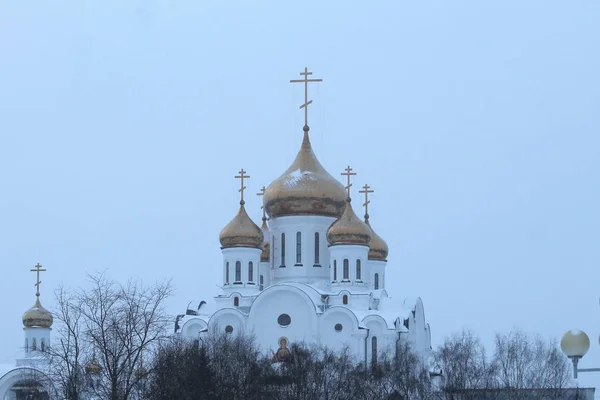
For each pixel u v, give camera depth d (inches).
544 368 5984.3
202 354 4355.3
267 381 5349.4
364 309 6353.3
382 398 5502.0
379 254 7357.3
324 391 5423.2
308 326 6225.4
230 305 6461.6
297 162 6796.3
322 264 6609.3
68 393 4133.9
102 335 4077.3
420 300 6766.7
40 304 7091.5
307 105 6899.6
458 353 6382.9
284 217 6624.0
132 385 4037.9
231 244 6560.0
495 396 5561.0
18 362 6569.9
